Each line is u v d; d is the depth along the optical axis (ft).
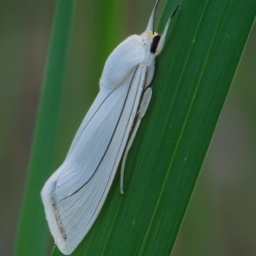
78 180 0.51
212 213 0.57
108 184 0.51
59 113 0.52
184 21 0.50
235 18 0.49
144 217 0.50
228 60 0.49
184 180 0.50
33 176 0.52
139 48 0.50
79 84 0.59
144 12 0.58
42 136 0.52
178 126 0.50
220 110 0.49
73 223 0.51
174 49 0.50
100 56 0.53
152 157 0.50
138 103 0.50
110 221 0.51
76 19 0.58
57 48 0.52
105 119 0.51
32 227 0.52
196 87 0.50
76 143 0.51
